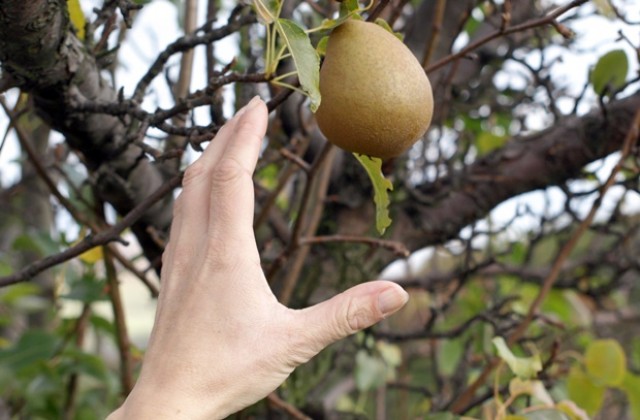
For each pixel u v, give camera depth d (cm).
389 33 61
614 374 88
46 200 123
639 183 99
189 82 87
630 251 141
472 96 114
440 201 100
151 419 55
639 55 78
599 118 91
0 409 113
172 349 56
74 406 107
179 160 81
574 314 131
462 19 91
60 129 72
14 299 121
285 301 88
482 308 118
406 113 59
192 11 88
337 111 59
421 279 122
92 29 71
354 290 57
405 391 141
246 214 58
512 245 104
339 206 98
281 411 92
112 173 76
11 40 63
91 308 109
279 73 85
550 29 115
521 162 96
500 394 88
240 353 56
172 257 59
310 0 85
